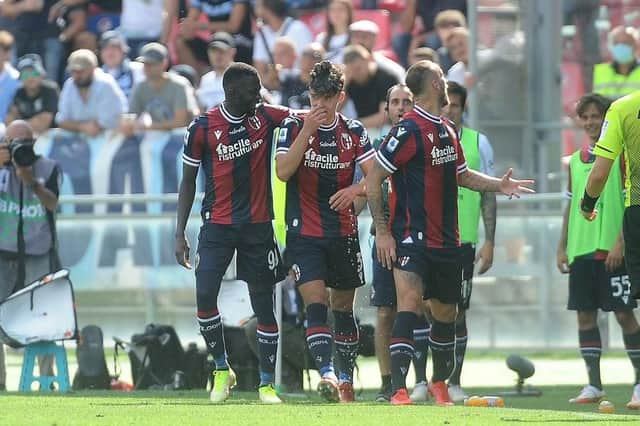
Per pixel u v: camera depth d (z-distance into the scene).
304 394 37.81
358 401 33.25
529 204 49.81
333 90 29.94
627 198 30.42
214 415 26.36
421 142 29.45
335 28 55.44
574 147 51.25
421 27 57.22
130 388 41.41
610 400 37.25
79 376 41.03
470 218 36.16
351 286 31.23
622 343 48.72
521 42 51.19
